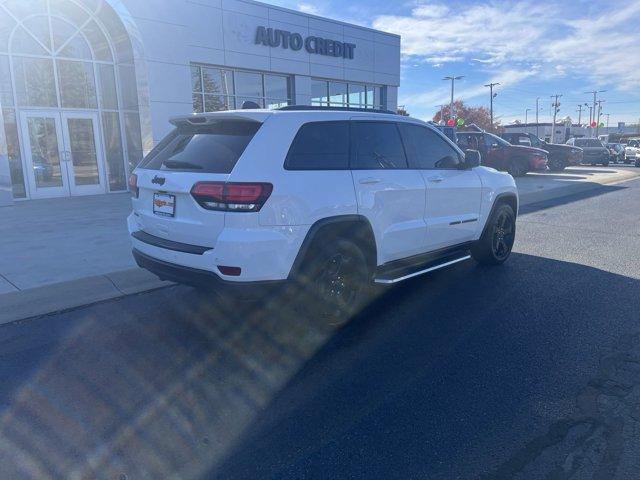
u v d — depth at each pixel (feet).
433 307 17.52
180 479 8.99
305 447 9.84
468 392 11.80
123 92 50.98
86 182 49.88
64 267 21.62
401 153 17.37
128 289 19.06
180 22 51.88
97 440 10.14
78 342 14.74
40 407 11.32
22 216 35.53
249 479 8.97
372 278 16.29
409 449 9.72
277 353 14.01
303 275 14.07
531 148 67.77
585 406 11.13
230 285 13.05
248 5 60.18
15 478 9.05
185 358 13.73
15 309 17.08
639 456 9.42
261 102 64.69
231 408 11.26
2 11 43.55
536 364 13.15
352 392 11.89
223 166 13.25
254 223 12.84
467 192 19.95
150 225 15.12
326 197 14.20
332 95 74.23
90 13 47.62
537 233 30.40
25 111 45.75
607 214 38.09
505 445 9.80
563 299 18.10
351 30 72.95
